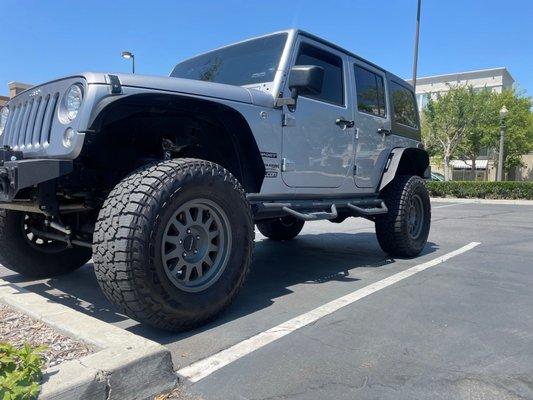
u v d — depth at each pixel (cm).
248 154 364
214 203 303
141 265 256
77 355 231
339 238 740
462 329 309
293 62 404
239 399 217
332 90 459
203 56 480
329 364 254
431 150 3509
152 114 312
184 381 233
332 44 461
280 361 256
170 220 276
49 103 307
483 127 3409
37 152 306
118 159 332
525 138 3806
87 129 272
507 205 1697
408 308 354
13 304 303
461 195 2150
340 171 462
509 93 3778
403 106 611
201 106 320
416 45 1944
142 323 295
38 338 252
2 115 369
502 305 364
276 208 382
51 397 186
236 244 316
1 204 333
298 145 404
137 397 214
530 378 239
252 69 416
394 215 536
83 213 367
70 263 425
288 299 376
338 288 413
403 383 233
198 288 293
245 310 344
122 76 285
